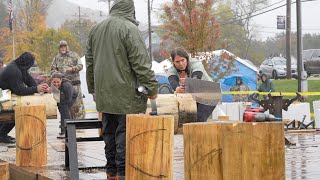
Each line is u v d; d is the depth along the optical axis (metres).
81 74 24.56
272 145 4.11
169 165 5.03
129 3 6.04
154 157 5.02
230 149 4.12
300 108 14.90
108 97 5.95
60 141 10.80
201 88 7.18
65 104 11.26
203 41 18.73
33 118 7.78
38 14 61.19
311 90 34.88
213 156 4.34
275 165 4.12
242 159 4.10
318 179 5.91
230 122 4.25
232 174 4.12
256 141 4.09
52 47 55.69
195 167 4.42
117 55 5.91
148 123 5.03
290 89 35.38
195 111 7.63
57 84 11.01
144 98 6.08
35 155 7.77
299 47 31.09
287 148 8.83
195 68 8.05
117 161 6.06
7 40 63.22
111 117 6.24
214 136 4.33
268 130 4.10
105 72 5.97
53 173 7.08
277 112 10.19
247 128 4.10
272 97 10.23
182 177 6.21
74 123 6.65
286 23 41.78
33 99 10.22
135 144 5.11
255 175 4.10
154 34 55.41
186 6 18.81
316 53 43.19
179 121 7.66
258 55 79.56
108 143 6.34
